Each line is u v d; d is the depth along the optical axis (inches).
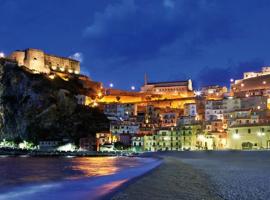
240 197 968.3
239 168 2231.8
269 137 4980.3
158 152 6294.3
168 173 1676.9
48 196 1002.1
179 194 976.9
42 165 3890.3
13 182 1718.8
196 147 6648.6
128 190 1002.7
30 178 2021.4
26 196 1028.5
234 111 6407.5
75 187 1209.4
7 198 1006.4
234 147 5374.0
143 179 1311.5
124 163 3853.3
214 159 3634.4
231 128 5502.0
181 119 7736.2
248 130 5211.6
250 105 6668.3
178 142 7052.2
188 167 2258.9
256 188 1175.0
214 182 1352.1
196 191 1059.9
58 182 1526.8
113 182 1314.0
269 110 5876.0
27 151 7337.6
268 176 1643.7
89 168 3078.2
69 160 5383.9
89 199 895.7
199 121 7071.9
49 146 7839.6
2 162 4692.4
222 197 962.1
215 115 7381.9
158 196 924.0
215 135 6368.1
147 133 7770.7
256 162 3031.5
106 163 4094.5
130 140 7864.2
